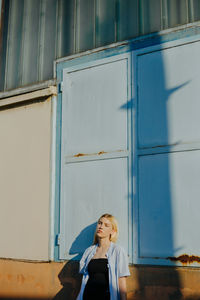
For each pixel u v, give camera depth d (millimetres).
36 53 5125
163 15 4176
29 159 4715
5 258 4637
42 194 4504
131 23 4383
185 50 3889
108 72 4344
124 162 4027
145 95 4031
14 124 4957
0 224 4781
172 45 3969
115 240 3865
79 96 4504
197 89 3742
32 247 4449
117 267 3572
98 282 3525
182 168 3674
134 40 4254
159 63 4016
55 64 4844
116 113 4184
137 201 3859
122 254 3621
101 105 4312
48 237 4344
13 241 4625
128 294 3697
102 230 3777
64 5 5031
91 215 4125
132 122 4051
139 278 3678
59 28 4992
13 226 4664
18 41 5355
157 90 3967
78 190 4273
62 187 4379
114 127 4168
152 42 4121
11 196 4770
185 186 3627
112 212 3994
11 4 5457
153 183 3805
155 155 3848
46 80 4898
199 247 3449
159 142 3848
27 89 5043
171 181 3707
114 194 4023
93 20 4703
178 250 3539
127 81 4180
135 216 3836
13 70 5281
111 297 3447
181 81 3846
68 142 4457
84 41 4695
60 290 4141
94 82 4422
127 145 4039
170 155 3760
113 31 4496
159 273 3584
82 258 3828
